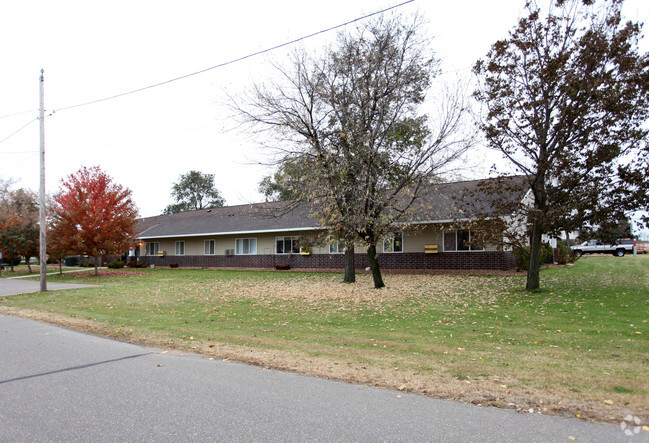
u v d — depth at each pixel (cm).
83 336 841
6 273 3027
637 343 687
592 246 3838
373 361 612
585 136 1202
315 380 535
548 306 1080
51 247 2556
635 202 1202
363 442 362
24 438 380
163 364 622
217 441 370
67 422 415
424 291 1459
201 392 496
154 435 383
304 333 843
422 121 1455
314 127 1553
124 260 3825
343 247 1862
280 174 1566
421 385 503
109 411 442
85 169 2592
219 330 880
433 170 1398
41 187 1711
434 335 804
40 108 1712
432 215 1730
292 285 1797
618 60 1177
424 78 1495
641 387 472
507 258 2020
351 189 1404
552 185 1363
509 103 1284
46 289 1717
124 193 2664
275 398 473
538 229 1354
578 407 423
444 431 380
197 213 3838
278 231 2728
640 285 1419
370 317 1028
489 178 1402
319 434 380
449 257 2164
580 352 643
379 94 1489
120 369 598
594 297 1184
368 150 1377
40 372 589
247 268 2938
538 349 671
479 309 1080
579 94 1191
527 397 454
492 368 564
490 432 376
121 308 1216
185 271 2895
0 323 1014
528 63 1268
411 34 1484
